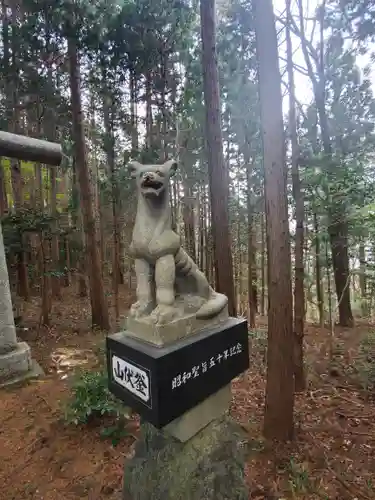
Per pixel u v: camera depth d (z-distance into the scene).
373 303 7.90
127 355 1.81
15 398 3.67
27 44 6.06
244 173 7.38
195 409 1.93
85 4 5.83
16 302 7.19
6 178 9.01
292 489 2.50
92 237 6.73
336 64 6.13
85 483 2.45
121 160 7.02
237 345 2.19
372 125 5.62
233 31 5.93
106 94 6.38
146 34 5.92
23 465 2.63
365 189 4.10
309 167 4.18
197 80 6.28
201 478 1.91
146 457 2.08
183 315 1.92
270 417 3.10
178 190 8.03
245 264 9.62
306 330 6.78
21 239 5.94
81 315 7.84
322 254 5.14
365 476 2.67
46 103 6.77
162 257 1.92
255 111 5.98
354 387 4.25
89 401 3.04
